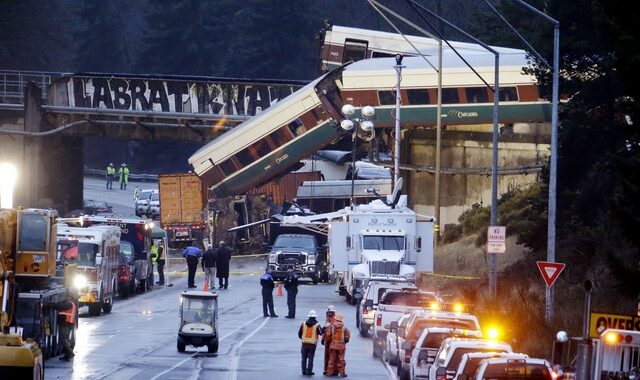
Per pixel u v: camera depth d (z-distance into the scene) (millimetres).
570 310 120875
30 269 101250
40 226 101625
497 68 133875
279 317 152500
